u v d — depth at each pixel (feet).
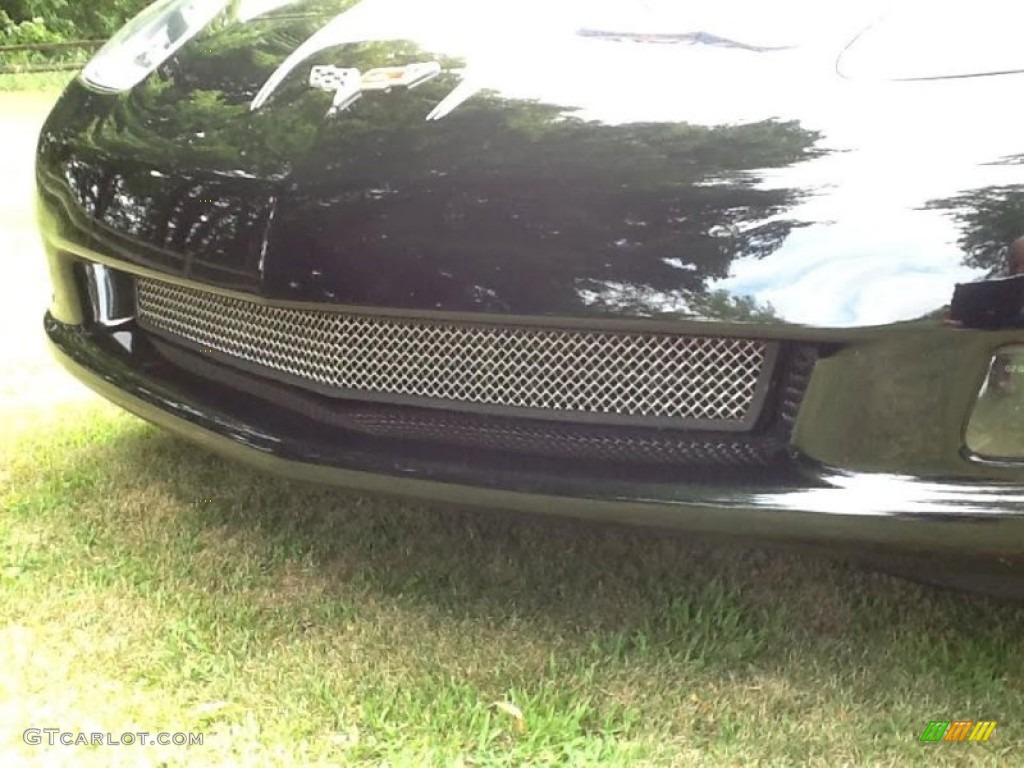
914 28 5.25
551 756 5.17
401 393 5.63
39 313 11.50
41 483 7.78
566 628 6.17
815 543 4.96
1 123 24.23
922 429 4.72
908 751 5.25
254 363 6.20
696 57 5.48
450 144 5.37
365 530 7.23
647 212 4.89
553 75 5.59
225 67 6.66
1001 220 4.55
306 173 5.55
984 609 6.26
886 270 4.59
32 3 40.27
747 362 4.99
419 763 5.09
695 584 6.61
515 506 5.35
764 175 4.82
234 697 5.56
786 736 5.33
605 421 5.26
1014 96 4.82
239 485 7.80
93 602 6.34
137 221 6.11
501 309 5.06
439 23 6.31
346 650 5.95
